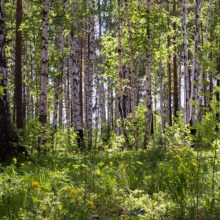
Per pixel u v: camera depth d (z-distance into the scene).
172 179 6.38
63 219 4.81
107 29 33.50
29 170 8.20
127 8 19.69
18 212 4.87
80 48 33.56
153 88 41.78
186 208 5.32
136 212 5.03
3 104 10.32
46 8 15.27
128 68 31.42
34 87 31.05
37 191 5.73
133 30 20.42
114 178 7.03
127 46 21.98
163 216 5.16
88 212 5.21
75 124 22.48
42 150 13.02
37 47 28.02
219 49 5.92
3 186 6.16
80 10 24.47
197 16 20.70
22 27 21.78
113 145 15.37
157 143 14.05
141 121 23.44
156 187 6.55
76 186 6.43
